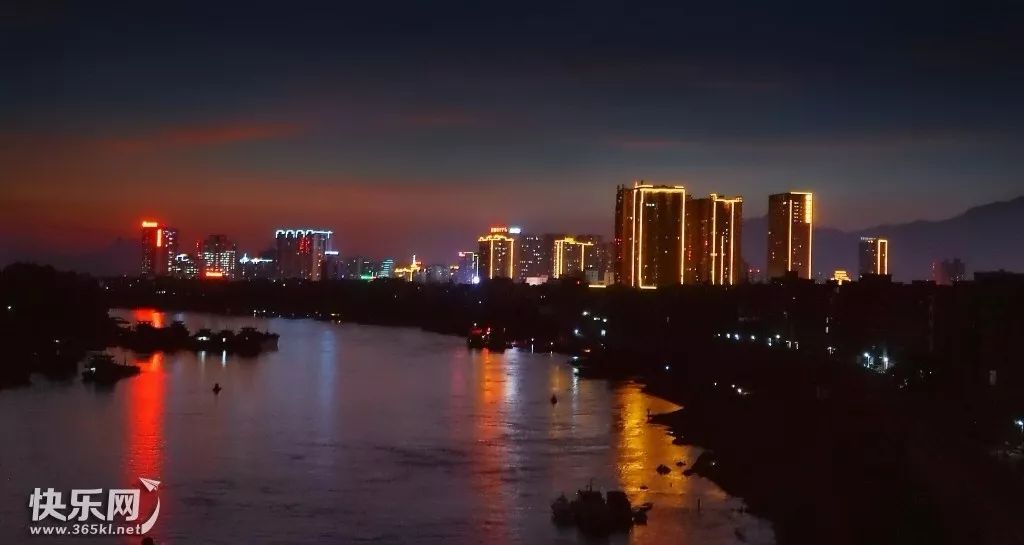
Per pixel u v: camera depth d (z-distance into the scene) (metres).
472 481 132.75
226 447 153.38
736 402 180.12
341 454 149.25
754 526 111.75
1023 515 94.31
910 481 107.00
